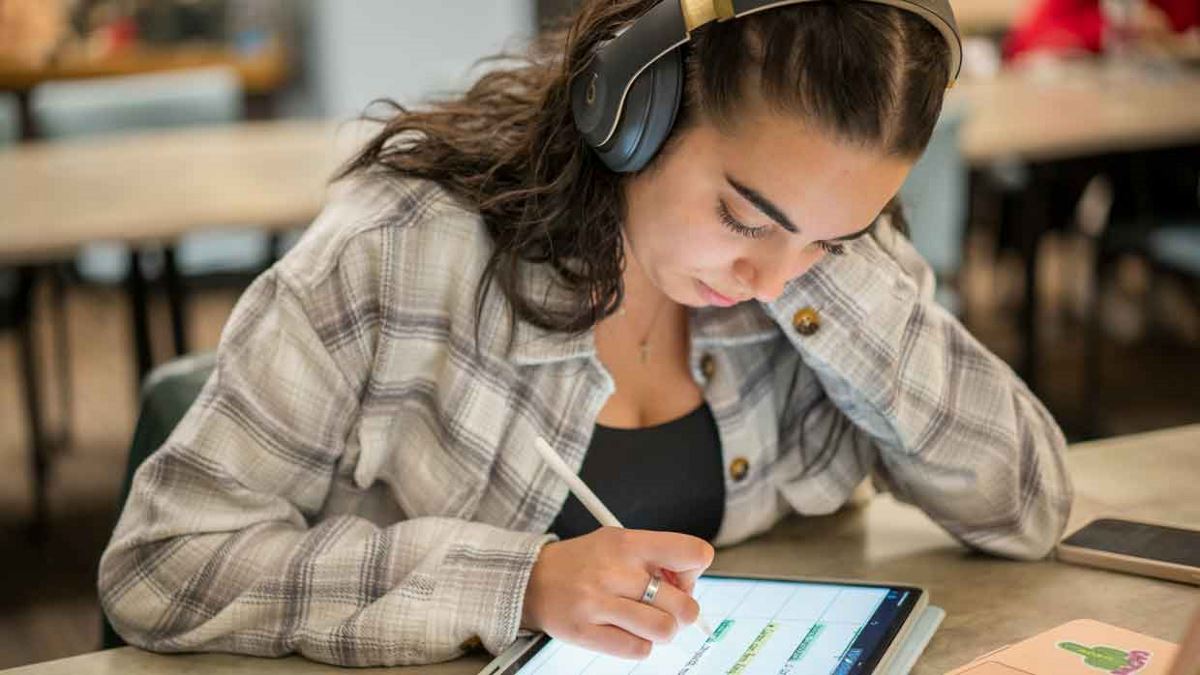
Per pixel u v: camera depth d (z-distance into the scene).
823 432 1.26
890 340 1.18
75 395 4.41
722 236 0.95
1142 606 1.07
